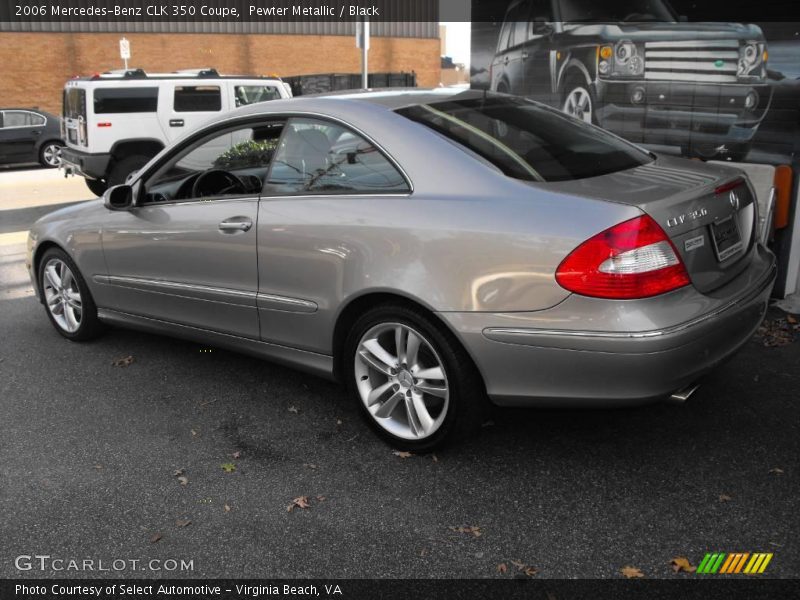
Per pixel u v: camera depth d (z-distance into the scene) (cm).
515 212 293
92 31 2611
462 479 321
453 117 347
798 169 510
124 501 314
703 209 297
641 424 362
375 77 2209
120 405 408
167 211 417
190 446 360
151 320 451
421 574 264
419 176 322
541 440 350
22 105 2556
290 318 367
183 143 420
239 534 290
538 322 287
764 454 332
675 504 297
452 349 312
